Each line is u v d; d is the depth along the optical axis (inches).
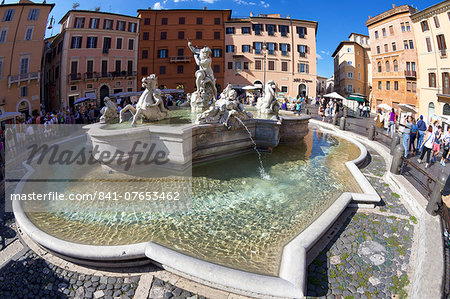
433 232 159.8
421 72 1226.6
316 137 513.0
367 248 163.3
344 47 1990.7
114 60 1533.0
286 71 1705.2
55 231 179.2
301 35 1705.2
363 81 2098.9
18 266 154.9
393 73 1489.9
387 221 195.3
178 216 195.2
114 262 149.1
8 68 1110.4
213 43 1669.5
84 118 714.2
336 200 210.7
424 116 1219.2
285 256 141.1
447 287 115.4
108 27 1503.4
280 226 182.5
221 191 236.4
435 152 356.8
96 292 133.3
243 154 343.9
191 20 1658.5
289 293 117.9
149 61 1636.3
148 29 1635.1
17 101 1139.9
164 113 332.5
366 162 348.8
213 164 304.0
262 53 1681.8
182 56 1635.1
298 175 281.3
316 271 143.0
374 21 1609.3
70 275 146.1
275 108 424.5
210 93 426.0
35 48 1188.5
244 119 324.5
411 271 143.5
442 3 1060.5
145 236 171.2
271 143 349.4
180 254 142.4
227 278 125.6
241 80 1691.7
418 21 1210.0
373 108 1679.4
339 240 171.2
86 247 149.9
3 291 137.1
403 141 433.1
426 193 223.3
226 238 168.4
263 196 228.5
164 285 135.0
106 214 199.8
